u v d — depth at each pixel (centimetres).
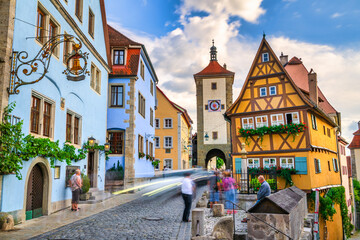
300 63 3316
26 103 1030
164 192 2003
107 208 1325
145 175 2553
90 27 1758
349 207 3806
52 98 1235
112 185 2122
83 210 1270
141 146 2506
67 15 1359
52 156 1178
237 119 2600
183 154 4456
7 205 923
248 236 844
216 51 5353
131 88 2253
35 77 1094
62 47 1330
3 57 931
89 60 1666
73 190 1270
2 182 901
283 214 818
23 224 973
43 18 1188
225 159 4816
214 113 4884
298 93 2359
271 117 2450
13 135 931
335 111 3434
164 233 851
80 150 1508
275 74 2469
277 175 2289
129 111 2236
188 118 5181
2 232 847
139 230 884
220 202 1374
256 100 2538
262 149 2448
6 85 934
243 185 1817
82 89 1557
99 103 1834
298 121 2336
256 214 838
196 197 1755
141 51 2434
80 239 777
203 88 4966
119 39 2411
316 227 1208
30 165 1048
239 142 2558
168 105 4253
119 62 2325
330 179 2803
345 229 3109
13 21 970
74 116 1473
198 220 819
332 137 3105
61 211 1246
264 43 2559
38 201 1136
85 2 1644
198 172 2762
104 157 1869
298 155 2302
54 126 1245
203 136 4841
